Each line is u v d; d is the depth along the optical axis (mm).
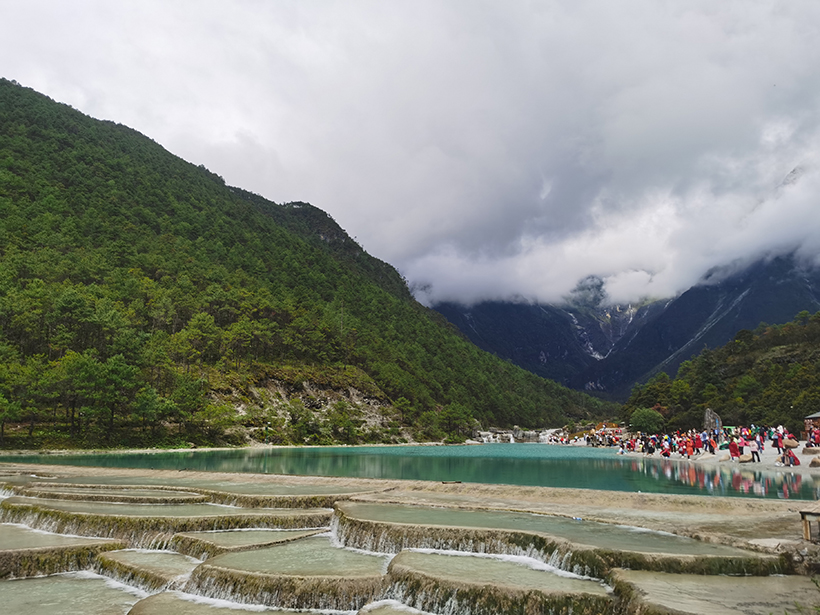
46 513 30625
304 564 21047
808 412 115250
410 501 32594
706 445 85125
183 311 159875
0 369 84375
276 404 143375
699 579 16719
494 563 20328
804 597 14750
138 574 21984
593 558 18641
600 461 83188
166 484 43188
